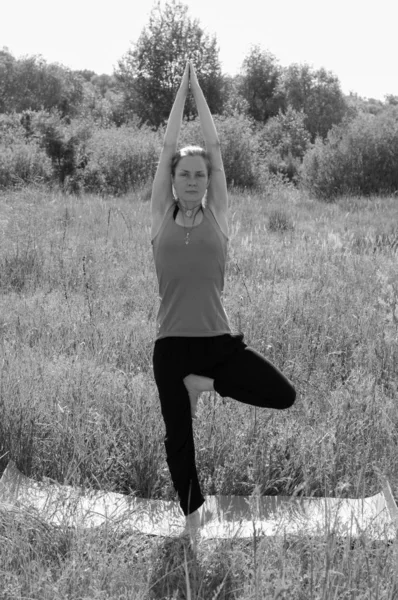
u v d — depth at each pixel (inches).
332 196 870.4
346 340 244.5
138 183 893.2
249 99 2696.9
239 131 958.4
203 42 1862.7
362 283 317.7
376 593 112.4
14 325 255.6
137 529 142.9
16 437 173.3
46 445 171.8
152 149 944.3
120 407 182.5
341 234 491.5
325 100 2967.5
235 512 153.0
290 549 132.0
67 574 119.7
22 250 378.0
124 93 1897.1
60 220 501.7
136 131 1096.2
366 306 275.9
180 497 143.9
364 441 173.3
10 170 824.3
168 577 128.0
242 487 162.9
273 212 615.8
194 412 145.9
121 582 121.6
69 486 153.7
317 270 343.0
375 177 906.1
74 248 392.8
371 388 195.9
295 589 115.9
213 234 144.6
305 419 186.4
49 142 916.0
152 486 164.1
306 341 238.8
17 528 136.9
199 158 142.9
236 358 141.6
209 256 142.6
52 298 299.4
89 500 152.2
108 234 442.9
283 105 2709.2
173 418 142.0
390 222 577.0
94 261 372.2
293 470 166.9
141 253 386.9
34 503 149.9
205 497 159.8
